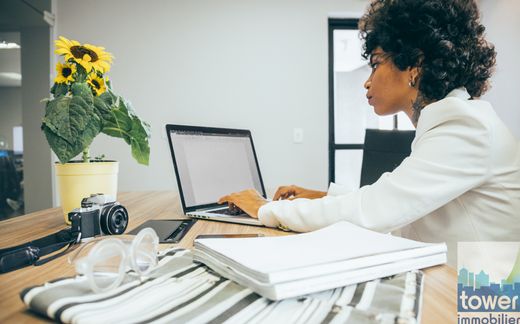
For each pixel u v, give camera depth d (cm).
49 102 69
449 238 68
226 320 28
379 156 130
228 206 91
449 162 59
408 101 77
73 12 257
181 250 50
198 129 98
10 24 253
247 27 265
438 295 35
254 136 266
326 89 268
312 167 268
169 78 261
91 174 72
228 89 264
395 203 59
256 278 32
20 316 30
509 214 63
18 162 375
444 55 68
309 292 33
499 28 247
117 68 259
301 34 266
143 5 260
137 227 71
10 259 44
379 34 73
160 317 28
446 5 68
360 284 37
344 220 62
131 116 77
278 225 72
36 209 259
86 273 33
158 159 260
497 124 64
